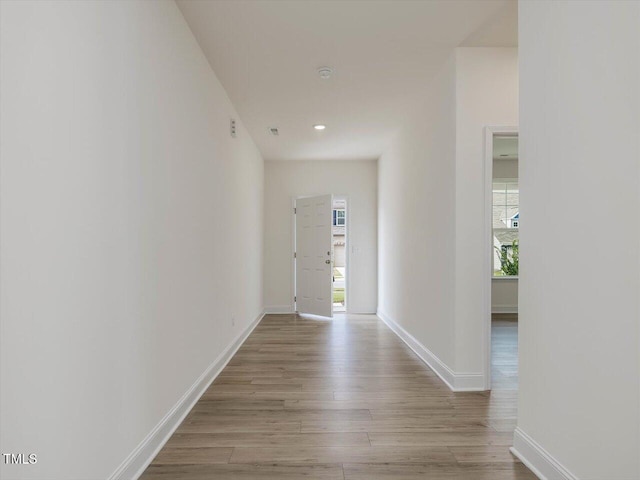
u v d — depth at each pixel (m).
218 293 3.41
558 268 1.71
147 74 1.94
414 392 2.94
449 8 2.46
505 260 7.05
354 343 4.53
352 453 2.04
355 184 6.73
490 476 1.83
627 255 1.34
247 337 4.85
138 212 1.83
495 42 2.91
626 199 1.34
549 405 1.77
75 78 1.34
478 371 2.98
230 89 3.67
